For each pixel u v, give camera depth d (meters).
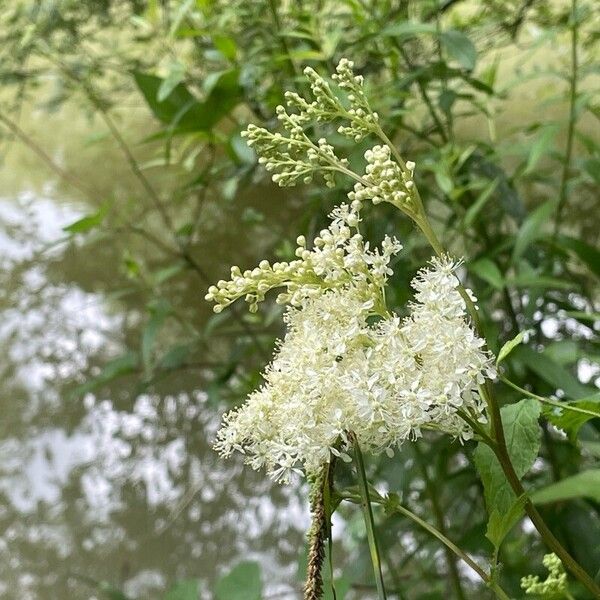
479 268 0.36
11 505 0.53
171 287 0.60
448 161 0.38
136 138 0.66
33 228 0.67
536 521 0.18
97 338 0.61
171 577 0.48
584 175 0.42
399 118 0.40
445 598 0.41
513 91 0.54
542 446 0.40
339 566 0.45
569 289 0.44
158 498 0.52
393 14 0.42
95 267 0.63
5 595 0.49
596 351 0.41
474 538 0.34
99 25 0.58
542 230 0.48
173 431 0.55
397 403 0.16
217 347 0.57
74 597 0.49
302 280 0.17
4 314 0.63
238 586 0.27
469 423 0.17
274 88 0.41
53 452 0.56
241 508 0.51
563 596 0.22
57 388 0.59
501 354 0.17
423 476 0.38
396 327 0.16
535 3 0.47
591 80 0.51
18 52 0.57
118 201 0.64
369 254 0.17
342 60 0.18
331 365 0.16
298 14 0.40
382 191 0.17
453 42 0.33
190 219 0.61
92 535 0.51
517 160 0.53
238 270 0.17
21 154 0.70
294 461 0.17
